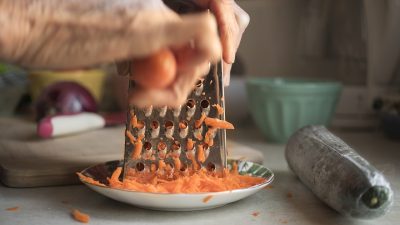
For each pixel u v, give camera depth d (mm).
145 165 653
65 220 578
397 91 1071
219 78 640
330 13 1146
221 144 648
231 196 583
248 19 687
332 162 593
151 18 384
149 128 651
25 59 396
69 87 1076
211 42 383
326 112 994
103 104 1310
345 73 1147
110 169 686
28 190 693
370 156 880
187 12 659
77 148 875
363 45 1103
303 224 568
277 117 988
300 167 672
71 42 387
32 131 1034
